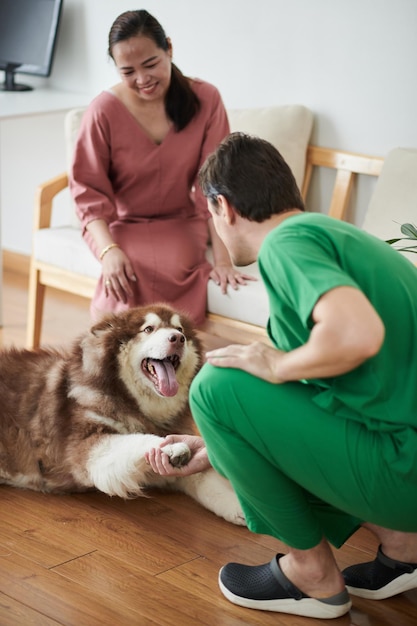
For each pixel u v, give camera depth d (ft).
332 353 4.74
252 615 6.18
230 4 11.64
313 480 5.49
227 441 5.58
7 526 7.39
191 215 10.48
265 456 5.53
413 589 6.57
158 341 7.82
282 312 5.26
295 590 6.09
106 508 7.82
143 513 7.75
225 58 11.91
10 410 8.16
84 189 9.85
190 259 9.98
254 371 5.38
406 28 10.25
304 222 5.15
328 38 10.90
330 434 5.32
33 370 8.38
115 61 9.34
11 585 6.44
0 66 13.46
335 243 5.08
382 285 5.16
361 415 5.30
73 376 8.00
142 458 7.44
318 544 5.93
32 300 11.46
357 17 10.60
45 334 12.18
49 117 13.65
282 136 11.00
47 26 13.09
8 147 14.40
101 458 7.60
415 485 5.29
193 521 7.63
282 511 5.71
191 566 6.84
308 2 10.94
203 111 10.00
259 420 5.42
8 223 14.87
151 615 6.13
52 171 13.93
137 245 9.90
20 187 14.47
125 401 8.03
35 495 8.05
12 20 13.38
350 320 4.65
